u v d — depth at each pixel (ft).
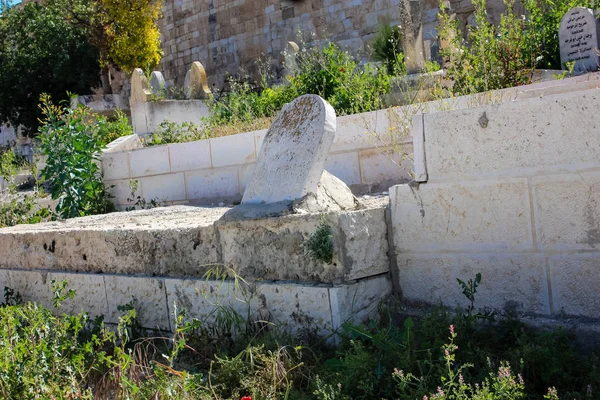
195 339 15.47
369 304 14.19
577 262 12.35
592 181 12.12
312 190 15.23
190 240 16.70
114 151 37.63
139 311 17.70
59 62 74.38
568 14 35.63
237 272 15.66
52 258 20.58
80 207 33.50
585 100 12.12
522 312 12.99
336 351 12.82
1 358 11.95
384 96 30.83
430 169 13.94
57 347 12.97
